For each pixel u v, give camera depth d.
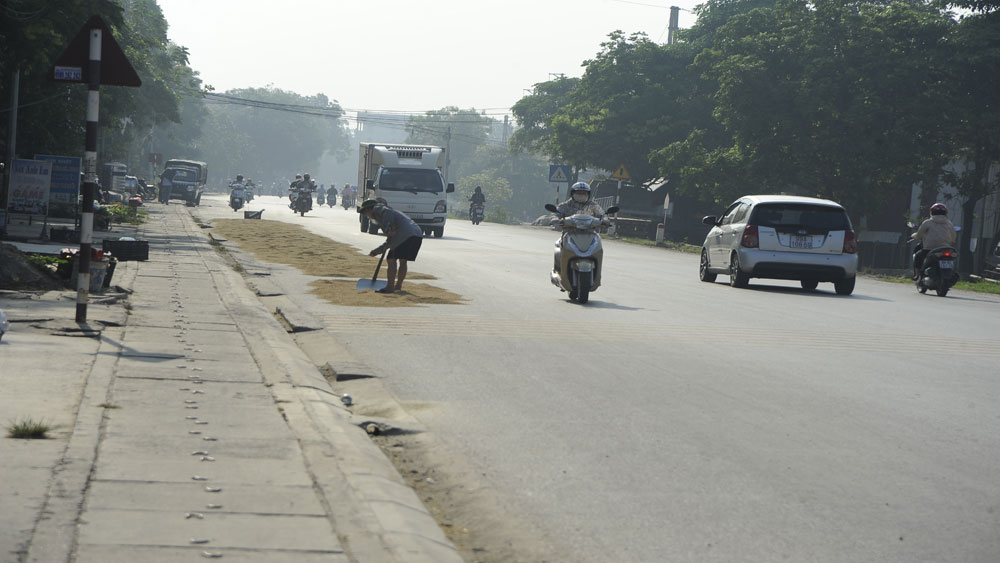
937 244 21.66
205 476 5.03
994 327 14.80
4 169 25.97
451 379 8.84
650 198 58.72
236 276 16.75
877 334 13.19
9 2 21.98
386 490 5.10
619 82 56.81
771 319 14.41
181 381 7.45
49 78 9.56
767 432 7.14
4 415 6.00
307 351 10.30
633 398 8.23
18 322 9.56
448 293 15.88
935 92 37.53
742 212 20.69
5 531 4.05
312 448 5.68
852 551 4.71
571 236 15.52
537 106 81.69
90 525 4.21
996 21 36.59
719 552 4.64
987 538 4.97
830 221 19.97
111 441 5.59
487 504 5.31
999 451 6.81
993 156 37.56
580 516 5.14
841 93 39.19
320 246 25.80
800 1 41.59
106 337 9.23
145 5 64.75
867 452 6.64
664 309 15.11
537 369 9.45
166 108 64.00
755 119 40.09
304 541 4.18
